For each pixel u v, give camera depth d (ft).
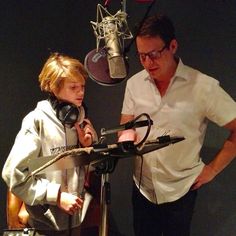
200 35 7.92
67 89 6.09
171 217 7.09
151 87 6.82
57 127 6.22
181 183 6.90
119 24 6.15
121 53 5.89
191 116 6.64
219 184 8.21
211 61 7.92
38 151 6.13
